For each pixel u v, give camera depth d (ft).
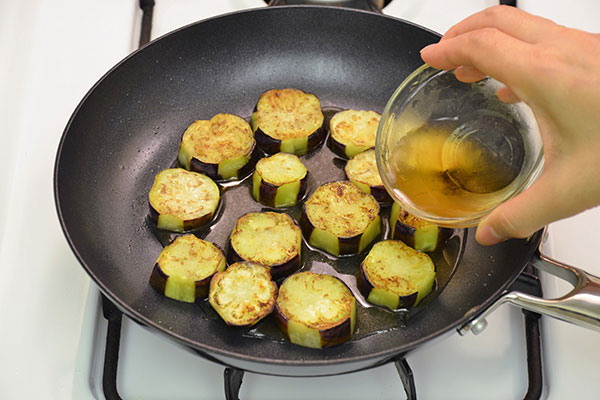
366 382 1.42
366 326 1.43
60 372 1.40
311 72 1.84
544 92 1.16
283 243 1.51
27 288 1.49
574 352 1.44
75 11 2.00
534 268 1.55
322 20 1.79
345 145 1.69
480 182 1.38
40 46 1.91
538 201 1.20
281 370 1.26
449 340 1.48
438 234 1.51
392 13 1.97
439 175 1.41
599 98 1.13
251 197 1.64
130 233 1.57
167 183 1.60
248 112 1.81
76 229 1.51
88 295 1.47
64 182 1.52
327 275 1.44
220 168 1.64
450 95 1.44
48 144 1.73
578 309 1.27
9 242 1.56
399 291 1.44
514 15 1.25
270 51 1.83
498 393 1.41
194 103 1.79
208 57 1.80
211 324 1.42
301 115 1.73
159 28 1.97
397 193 1.42
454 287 1.49
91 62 1.89
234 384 1.34
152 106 1.74
